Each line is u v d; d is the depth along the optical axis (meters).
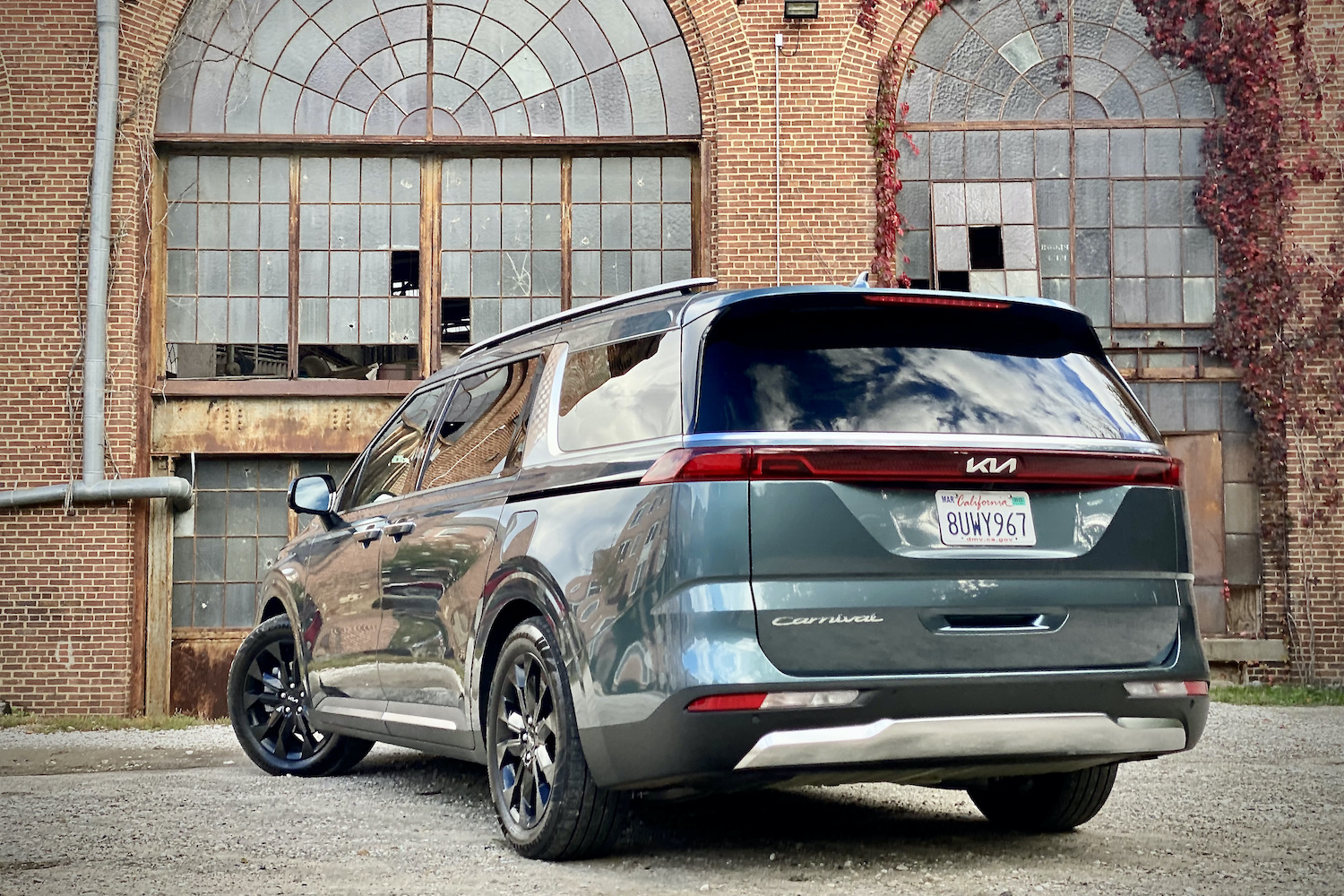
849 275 12.99
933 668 3.58
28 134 12.81
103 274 12.72
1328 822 4.91
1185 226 13.34
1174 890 3.62
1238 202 13.17
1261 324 13.09
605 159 13.42
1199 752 7.45
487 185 13.39
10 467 12.66
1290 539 12.96
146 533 12.95
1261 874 3.87
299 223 13.33
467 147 13.34
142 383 12.97
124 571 12.65
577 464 4.15
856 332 3.88
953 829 4.62
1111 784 4.35
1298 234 13.11
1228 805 5.34
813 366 3.79
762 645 3.50
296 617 6.32
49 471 12.67
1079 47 13.42
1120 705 3.76
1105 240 13.33
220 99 13.23
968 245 13.27
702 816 4.89
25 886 3.77
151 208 13.05
